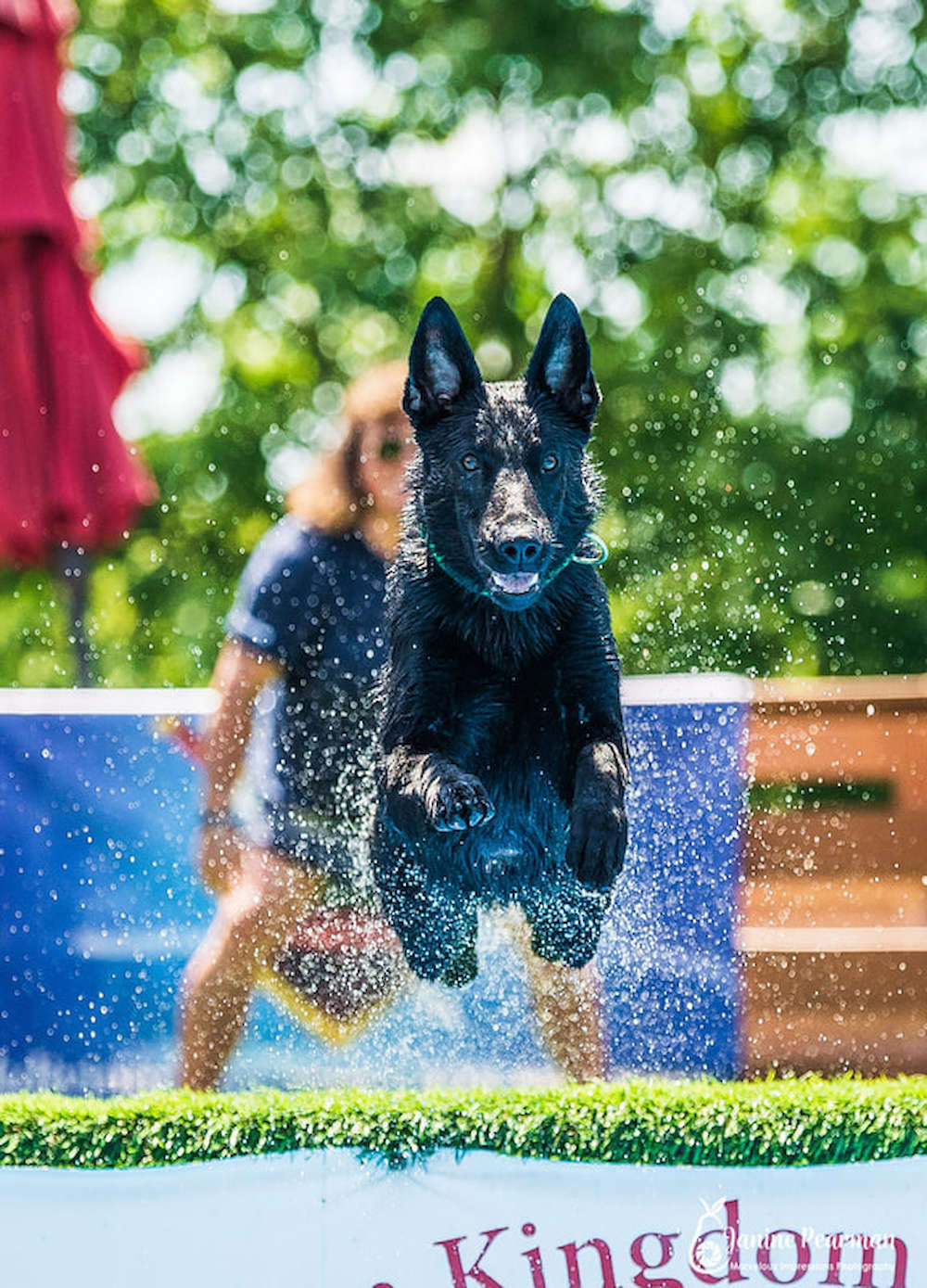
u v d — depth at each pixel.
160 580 27.91
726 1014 9.50
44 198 12.00
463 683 7.42
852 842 10.05
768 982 9.52
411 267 31.39
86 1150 6.87
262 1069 9.30
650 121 31.27
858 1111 6.86
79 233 12.31
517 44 29.64
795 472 27.19
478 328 30.91
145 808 9.49
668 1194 6.65
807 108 31.34
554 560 7.20
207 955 9.34
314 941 9.32
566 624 7.37
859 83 31.09
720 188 31.39
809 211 31.58
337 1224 6.64
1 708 9.49
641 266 30.64
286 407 30.91
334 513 9.44
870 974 9.52
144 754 9.51
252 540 29.75
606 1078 9.40
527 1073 9.34
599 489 7.64
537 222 31.36
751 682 10.23
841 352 30.47
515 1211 6.66
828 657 25.88
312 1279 6.61
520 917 9.27
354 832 9.40
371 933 9.33
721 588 22.95
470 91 30.41
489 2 29.61
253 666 9.44
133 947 9.45
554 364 7.21
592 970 9.41
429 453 7.24
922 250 31.53
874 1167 6.67
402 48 30.55
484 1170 6.67
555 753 7.52
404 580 7.48
